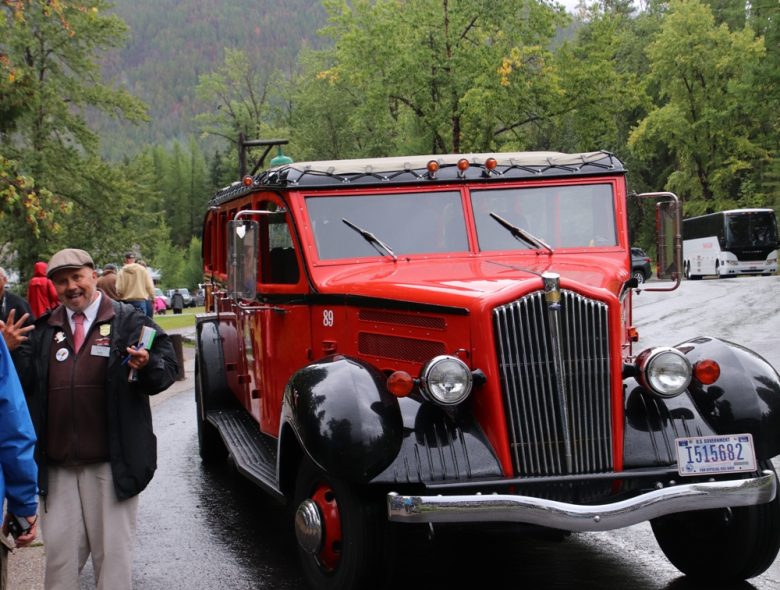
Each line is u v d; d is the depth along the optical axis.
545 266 6.29
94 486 5.04
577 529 4.86
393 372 5.60
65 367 5.00
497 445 5.21
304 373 5.51
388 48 37.25
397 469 5.05
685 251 56.00
